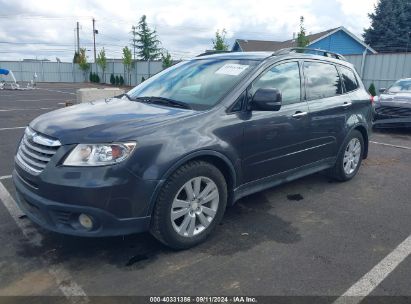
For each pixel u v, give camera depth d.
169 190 3.08
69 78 49.03
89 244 3.41
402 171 6.07
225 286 2.85
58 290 2.76
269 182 4.12
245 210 4.28
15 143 7.51
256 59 4.07
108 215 2.86
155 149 2.98
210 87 3.81
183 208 3.25
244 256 3.28
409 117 9.22
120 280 2.89
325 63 4.91
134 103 3.84
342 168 5.21
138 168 2.91
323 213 4.26
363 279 2.96
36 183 2.96
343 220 4.08
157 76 4.64
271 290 2.81
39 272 2.97
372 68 19.78
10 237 3.50
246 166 3.73
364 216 4.20
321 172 5.47
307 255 3.31
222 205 3.55
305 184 5.27
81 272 2.98
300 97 4.35
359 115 5.32
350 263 3.20
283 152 4.12
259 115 3.77
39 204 2.94
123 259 3.18
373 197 4.82
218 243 3.49
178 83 4.12
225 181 3.54
